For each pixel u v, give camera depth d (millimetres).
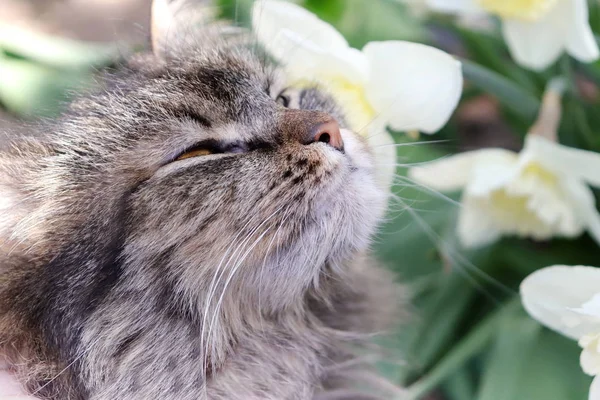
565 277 465
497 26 586
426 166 525
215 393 490
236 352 492
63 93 569
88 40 748
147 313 469
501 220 537
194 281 466
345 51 512
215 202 458
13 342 471
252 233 458
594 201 548
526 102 570
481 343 545
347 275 516
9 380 466
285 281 471
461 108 679
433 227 579
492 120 677
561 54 565
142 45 576
